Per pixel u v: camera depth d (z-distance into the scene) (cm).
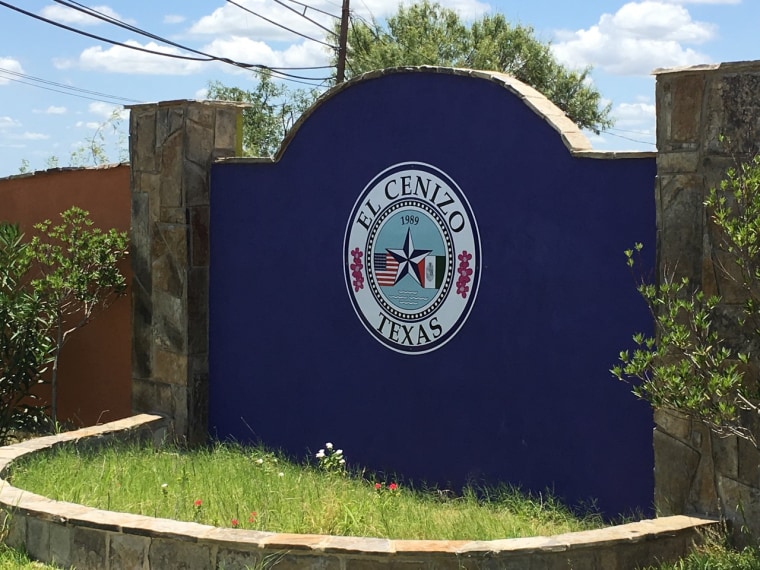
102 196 1176
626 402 759
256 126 3653
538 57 3794
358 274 933
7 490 731
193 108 1029
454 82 856
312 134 961
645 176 744
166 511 714
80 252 1126
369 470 931
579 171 781
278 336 998
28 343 1145
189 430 1036
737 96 664
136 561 643
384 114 905
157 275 1060
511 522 731
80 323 1172
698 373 623
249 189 1015
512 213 824
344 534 674
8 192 1302
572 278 789
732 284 662
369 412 930
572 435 793
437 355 880
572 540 614
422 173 881
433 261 878
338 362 953
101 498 743
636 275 750
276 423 1002
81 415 1201
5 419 1159
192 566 627
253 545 614
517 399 827
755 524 653
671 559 639
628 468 759
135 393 1088
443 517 732
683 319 692
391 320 910
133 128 1076
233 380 1034
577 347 788
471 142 848
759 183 581
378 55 3456
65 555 671
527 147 812
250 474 827
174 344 1045
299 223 977
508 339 831
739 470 660
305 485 786
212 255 1046
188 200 1029
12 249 1167
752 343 654
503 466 838
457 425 868
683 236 692
